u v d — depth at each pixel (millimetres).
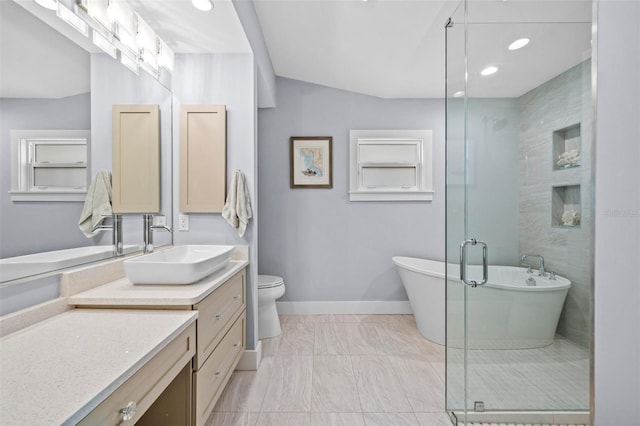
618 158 1005
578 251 1744
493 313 1802
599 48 993
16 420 574
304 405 1861
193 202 2279
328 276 3463
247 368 2270
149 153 2000
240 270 2086
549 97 1782
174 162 2301
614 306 1015
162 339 975
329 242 3455
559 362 1763
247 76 2293
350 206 3447
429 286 2754
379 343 2725
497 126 1873
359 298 3467
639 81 998
